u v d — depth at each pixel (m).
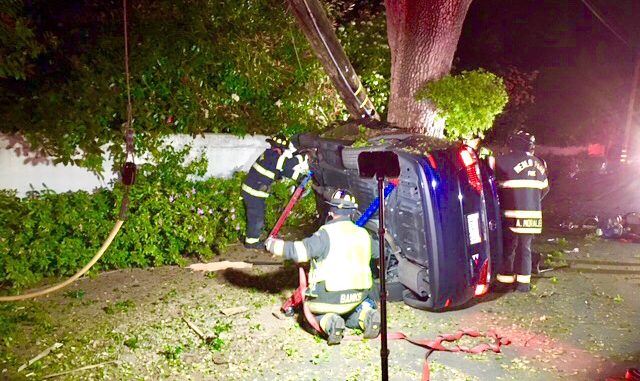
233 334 5.38
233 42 8.45
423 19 7.91
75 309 5.91
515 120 14.88
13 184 6.70
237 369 4.74
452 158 5.47
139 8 7.77
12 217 6.23
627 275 7.37
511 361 4.97
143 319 5.70
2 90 6.90
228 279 6.88
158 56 7.62
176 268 7.25
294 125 9.25
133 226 6.98
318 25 7.50
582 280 7.14
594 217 9.95
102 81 7.23
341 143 6.21
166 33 7.74
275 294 6.44
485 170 6.02
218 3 8.27
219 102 8.54
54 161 6.85
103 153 7.15
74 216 6.65
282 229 8.81
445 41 7.99
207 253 7.50
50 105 6.84
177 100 7.97
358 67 10.35
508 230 6.50
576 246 8.77
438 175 5.31
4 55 6.21
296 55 9.16
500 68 15.37
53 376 4.57
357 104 8.16
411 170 5.34
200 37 7.92
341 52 7.76
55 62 7.39
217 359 4.88
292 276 7.02
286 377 4.62
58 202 6.61
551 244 8.88
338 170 6.30
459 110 8.00
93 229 6.78
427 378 4.57
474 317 5.94
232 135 8.53
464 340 5.38
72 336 5.28
